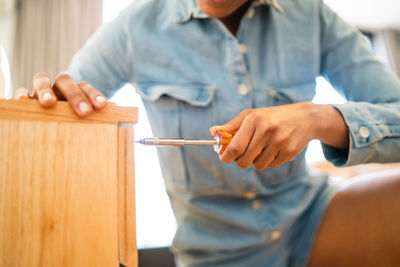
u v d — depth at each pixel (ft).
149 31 2.65
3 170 1.25
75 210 1.32
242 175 2.51
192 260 2.77
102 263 1.32
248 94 2.55
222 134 1.72
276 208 2.66
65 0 8.62
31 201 1.27
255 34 2.69
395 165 6.39
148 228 8.21
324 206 2.74
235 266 2.65
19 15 8.23
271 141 1.72
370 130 2.14
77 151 1.36
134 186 1.43
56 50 8.31
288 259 2.77
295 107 1.94
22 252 1.23
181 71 2.62
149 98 2.61
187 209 2.76
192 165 2.58
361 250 2.44
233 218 2.57
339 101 11.02
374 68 2.68
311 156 9.77
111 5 9.68
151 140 1.63
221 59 2.60
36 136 1.30
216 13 2.41
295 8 2.77
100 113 1.41
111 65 2.73
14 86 7.91
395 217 2.34
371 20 12.91
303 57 2.71
